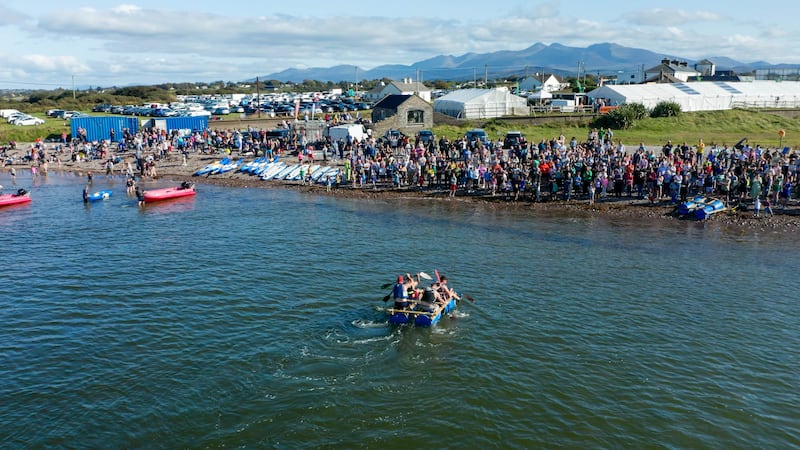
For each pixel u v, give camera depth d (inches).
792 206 1983.3
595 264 1531.7
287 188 2618.1
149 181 2871.6
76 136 3796.8
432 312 1144.8
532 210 2110.0
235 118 4857.3
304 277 1434.5
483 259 1574.8
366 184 2556.6
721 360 1021.2
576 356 1035.3
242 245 1717.5
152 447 799.7
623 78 7485.2
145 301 1291.8
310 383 948.6
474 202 2245.3
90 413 876.6
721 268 1496.1
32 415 874.1
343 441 807.1
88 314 1226.6
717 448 794.2
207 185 2748.5
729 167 2075.5
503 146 2972.4
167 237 1822.1
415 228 1900.8
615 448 793.6
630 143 3193.9
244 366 1002.1
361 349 1059.9
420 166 2465.6
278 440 809.5
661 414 866.1
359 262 1550.2
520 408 880.9
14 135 4072.3
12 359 1039.6
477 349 1058.1
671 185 2070.6
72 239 1813.5
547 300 1286.9
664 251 1638.8
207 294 1326.3
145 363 1018.1
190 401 902.4
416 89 6205.7
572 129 3754.9
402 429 831.7
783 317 1195.3
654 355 1038.4
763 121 3917.3
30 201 2418.8
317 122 3715.6
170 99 7819.9
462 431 827.4
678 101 4320.9
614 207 2091.5
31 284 1406.3
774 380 958.4
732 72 7406.5
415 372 980.6
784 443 804.6
